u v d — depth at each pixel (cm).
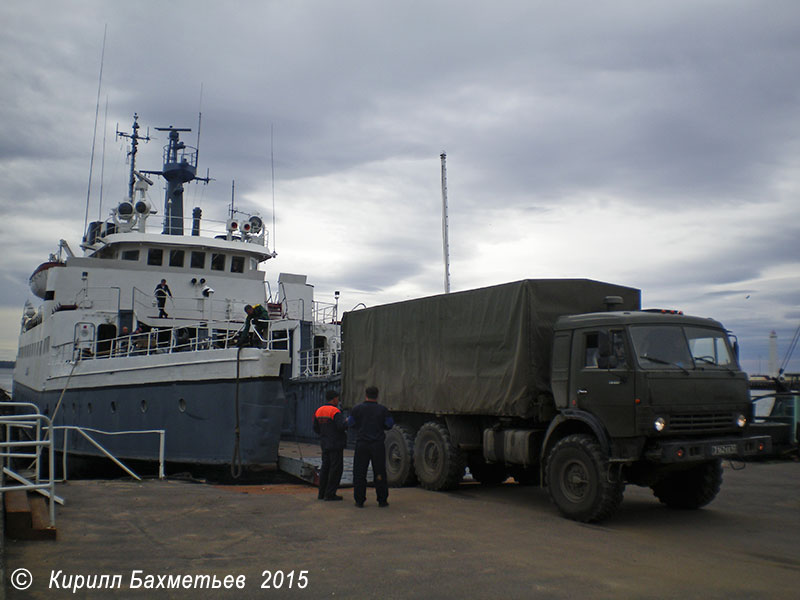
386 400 1245
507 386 970
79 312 1709
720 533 801
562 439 883
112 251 2002
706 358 880
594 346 873
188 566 598
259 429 1242
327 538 724
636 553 682
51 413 1736
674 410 810
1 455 747
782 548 725
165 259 1931
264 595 525
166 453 1376
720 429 852
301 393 2005
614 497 811
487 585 558
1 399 2705
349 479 1202
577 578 584
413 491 1108
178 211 2327
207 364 1327
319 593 531
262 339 1290
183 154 2356
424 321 1167
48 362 1767
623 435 809
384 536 739
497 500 1020
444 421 1148
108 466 1522
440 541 719
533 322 952
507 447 980
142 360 1458
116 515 813
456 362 1081
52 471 713
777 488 1198
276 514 857
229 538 713
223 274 1972
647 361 822
